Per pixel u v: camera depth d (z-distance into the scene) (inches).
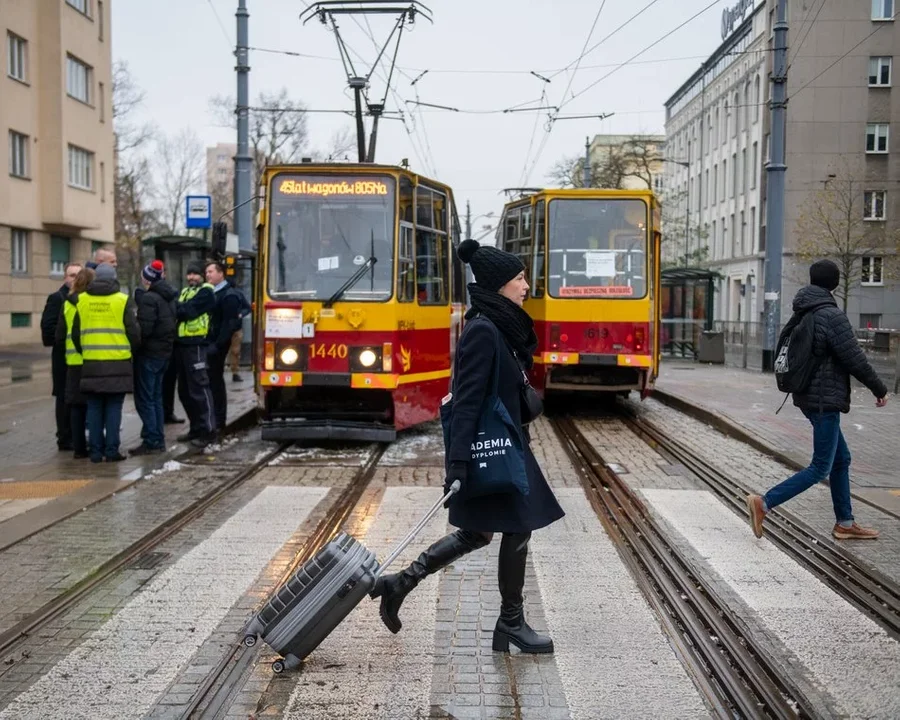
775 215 856.3
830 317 268.4
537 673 184.7
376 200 454.0
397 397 450.3
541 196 606.9
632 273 595.8
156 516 309.1
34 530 286.0
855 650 197.0
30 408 596.7
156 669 186.4
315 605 180.9
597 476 385.7
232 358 741.3
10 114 1242.0
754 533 273.1
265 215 455.5
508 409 185.8
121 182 2082.9
